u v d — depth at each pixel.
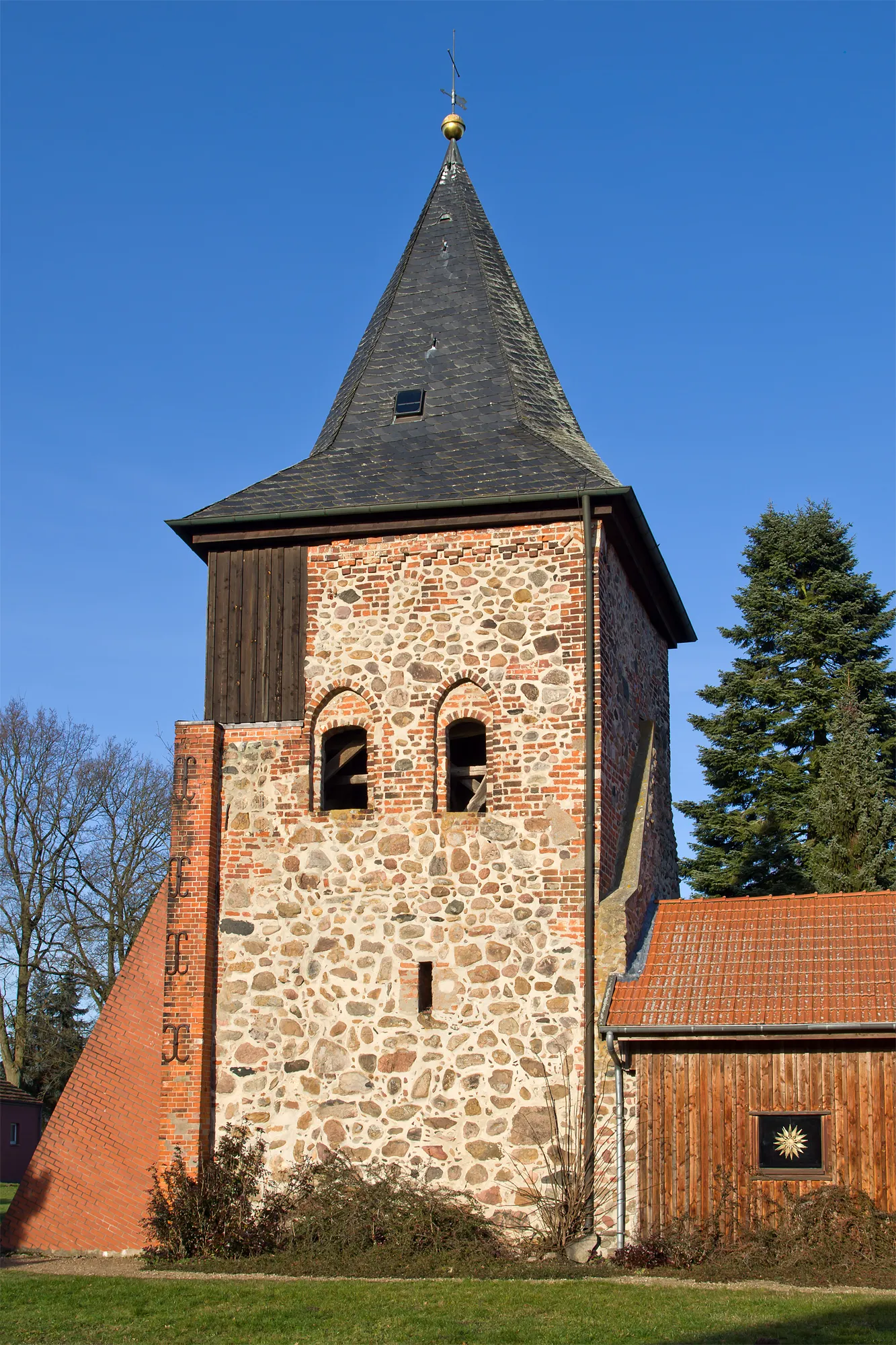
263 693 20.20
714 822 31.38
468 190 24.59
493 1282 15.37
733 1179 16.70
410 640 19.80
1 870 38.69
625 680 20.95
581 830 18.52
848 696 28.75
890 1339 12.05
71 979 39.59
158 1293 15.02
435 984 18.48
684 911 19.33
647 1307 13.66
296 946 19.14
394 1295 14.61
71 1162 19.03
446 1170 17.83
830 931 18.14
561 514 19.52
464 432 21.62
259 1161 18.48
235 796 19.89
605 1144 17.28
